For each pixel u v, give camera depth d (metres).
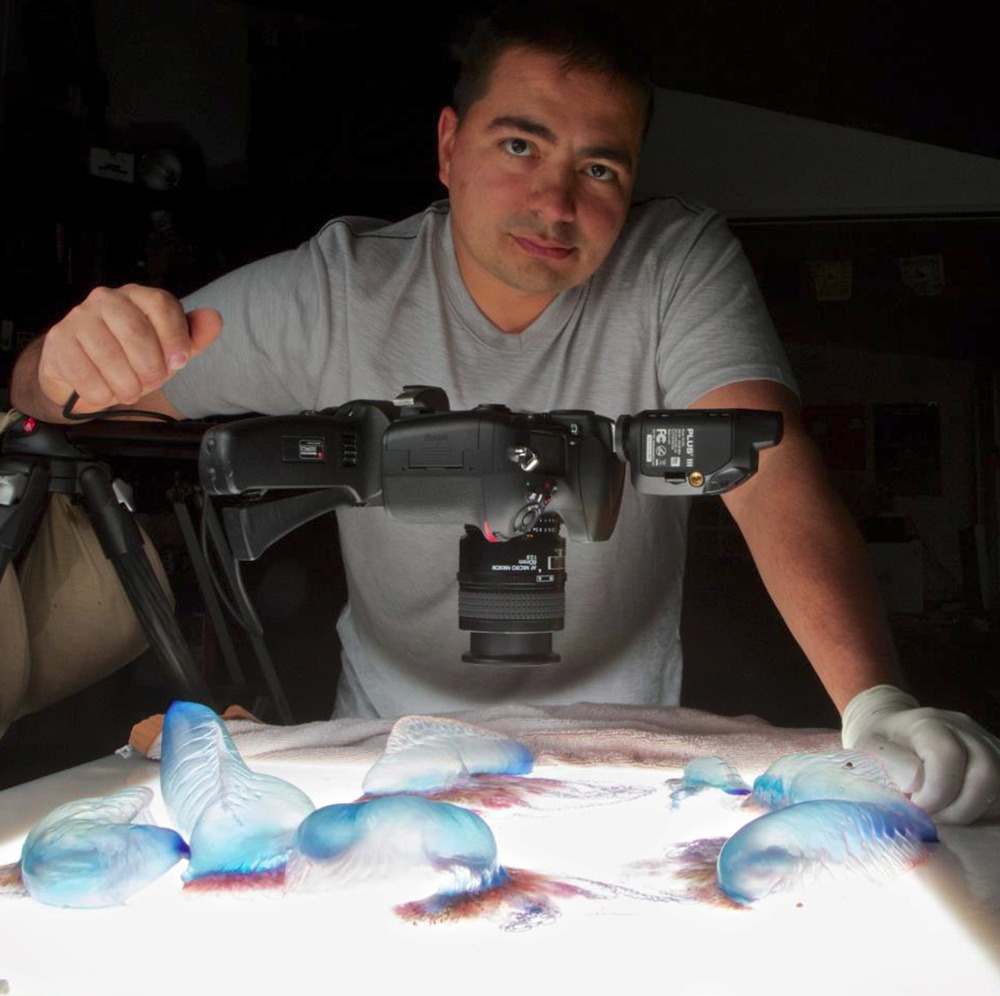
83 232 3.56
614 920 0.64
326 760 1.01
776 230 6.75
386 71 4.20
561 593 1.00
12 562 1.40
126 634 1.47
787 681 5.07
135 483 3.04
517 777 0.91
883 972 0.58
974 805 0.81
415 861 0.66
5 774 2.28
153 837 0.69
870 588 1.08
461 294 1.43
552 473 0.93
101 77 3.56
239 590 1.05
